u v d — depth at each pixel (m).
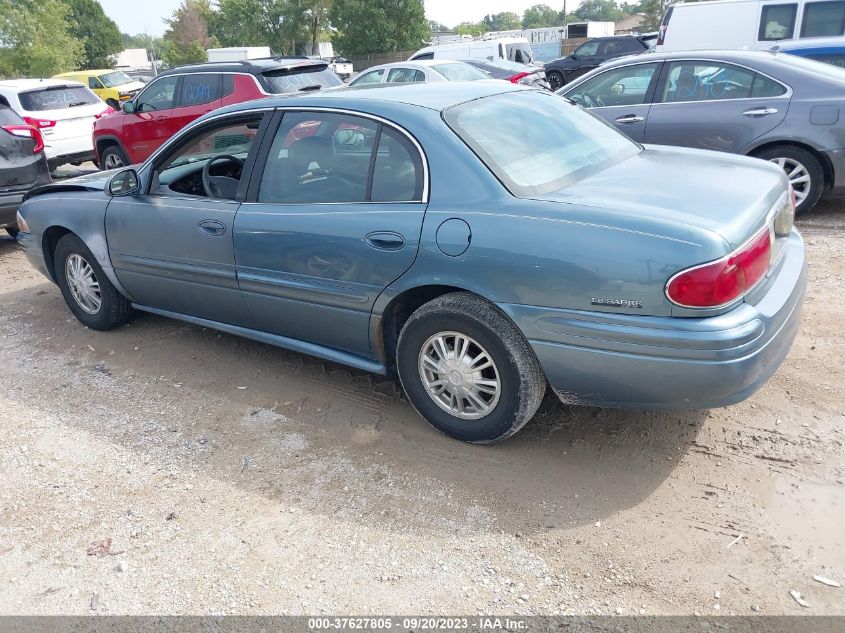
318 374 4.33
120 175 4.50
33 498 3.29
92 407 4.11
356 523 2.98
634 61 7.16
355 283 3.48
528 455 3.36
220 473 3.39
